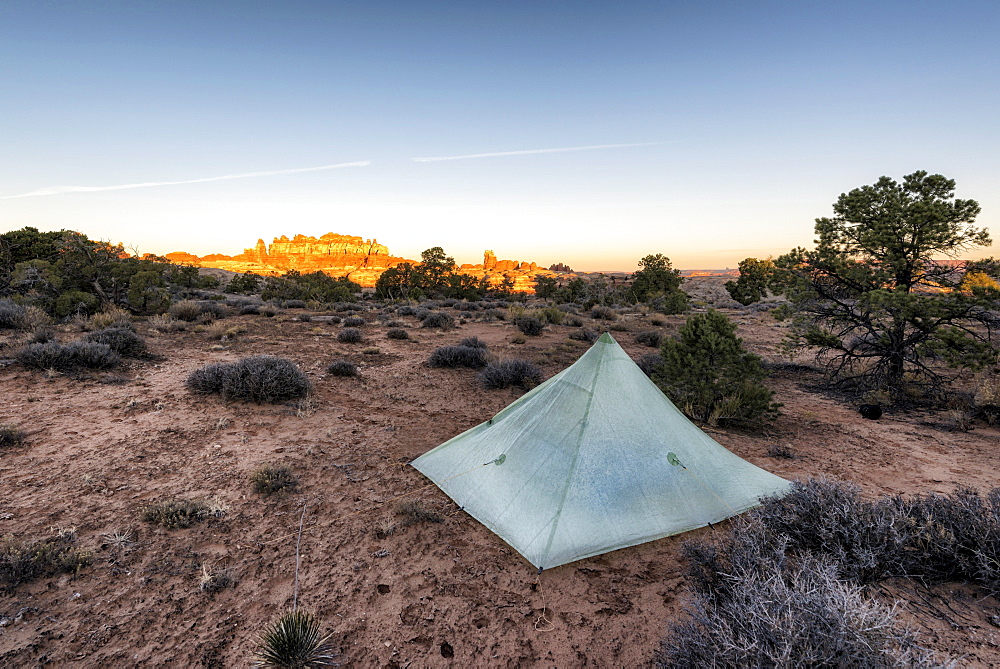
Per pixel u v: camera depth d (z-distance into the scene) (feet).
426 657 11.62
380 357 50.83
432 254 211.82
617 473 17.46
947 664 8.43
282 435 26.40
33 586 13.26
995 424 30.14
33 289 74.79
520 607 13.51
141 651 11.33
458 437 22.59
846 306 40.29
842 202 39.75
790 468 23.11
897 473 22.61
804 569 10.52
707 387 29.86
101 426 25.59
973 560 13.14
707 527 17.38
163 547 15.55
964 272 35.70
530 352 56.65
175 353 46.09
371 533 17.07
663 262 200.54
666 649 10.24
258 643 11.71
